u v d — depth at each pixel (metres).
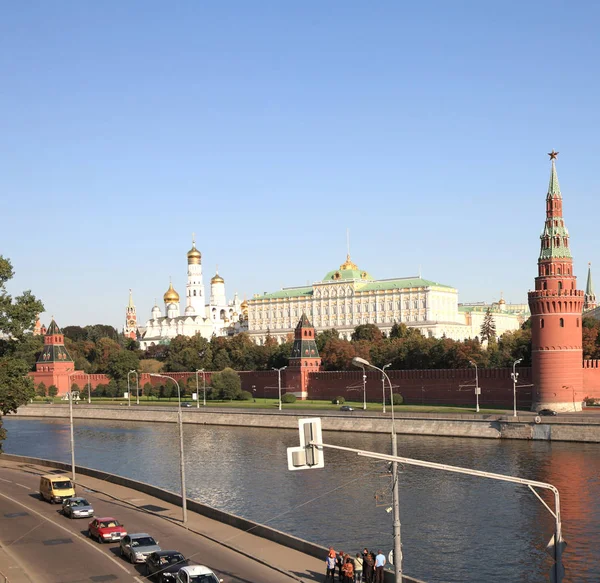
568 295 159.00
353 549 75.56
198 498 99.69
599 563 70.12
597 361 166.00
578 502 91.25
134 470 123.62
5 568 63.66
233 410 189.62
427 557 72.81
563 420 136.88
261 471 117.88
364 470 115.81
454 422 149.75
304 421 43.38
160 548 65.94
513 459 118.81
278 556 65.06
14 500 93.44
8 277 106.88
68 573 62.41
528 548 74.69
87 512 82.50
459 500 94.31
